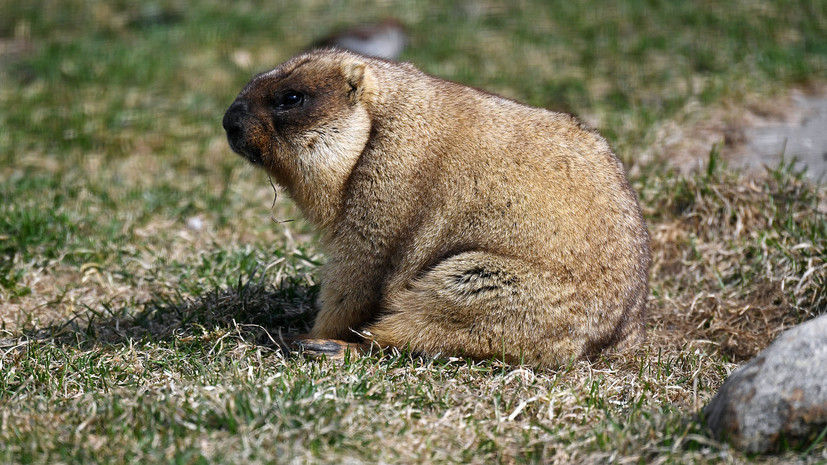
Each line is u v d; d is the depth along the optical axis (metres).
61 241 21.55
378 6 39.12
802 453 11.66
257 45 36.06
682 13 35.78
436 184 15.54
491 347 15.11
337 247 16.11
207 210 24.19
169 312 18.06
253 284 19.16
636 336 16.33
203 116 30.67
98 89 32.50
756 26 34.16
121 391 13.88
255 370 14.73
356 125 15.96
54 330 17.33
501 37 35.75
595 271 15.14
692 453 11.89
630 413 13.31
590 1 37.78
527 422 13.12
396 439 12.37
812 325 12.12
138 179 26.48
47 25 38.53
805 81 29.97
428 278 15.22
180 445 11.97
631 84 30.66
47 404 13.30
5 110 30.66
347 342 16.27
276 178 16.72
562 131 15.89
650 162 24.50
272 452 11.80
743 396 11.97
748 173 23.03
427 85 16.22
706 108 27.94
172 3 39.97
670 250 20.97
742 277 19.59
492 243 15.12
